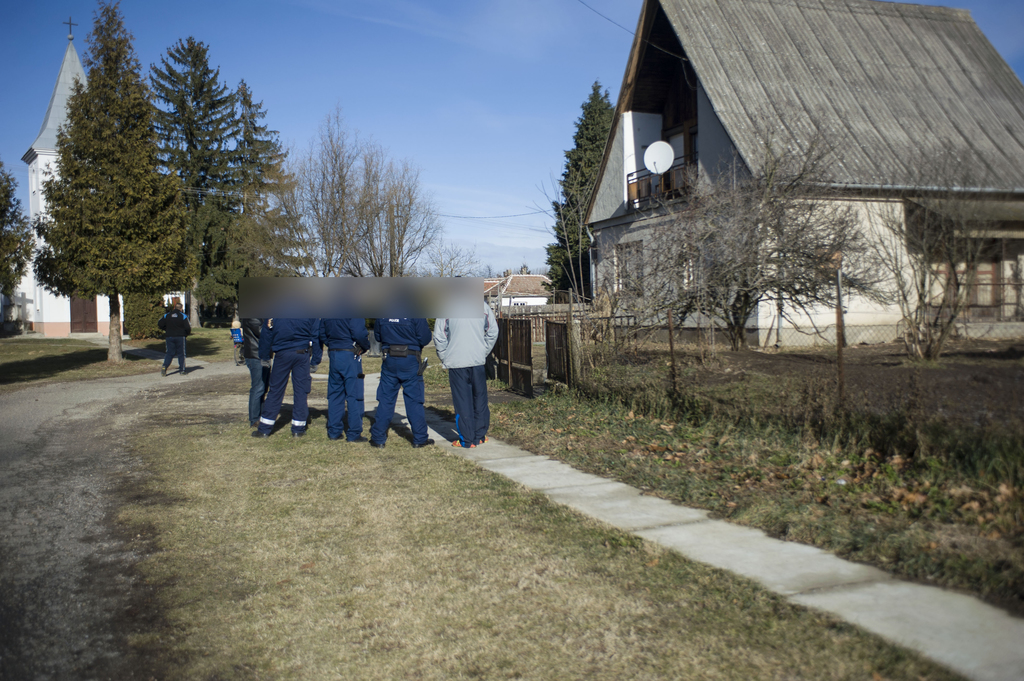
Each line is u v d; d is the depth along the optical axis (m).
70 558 4.48
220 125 40.16
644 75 20.38
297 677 3.05
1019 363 7.73
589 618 3.48
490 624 3.47
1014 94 19.59
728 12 18.81
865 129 17.02
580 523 4.94
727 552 4.29
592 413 9.20
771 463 6.17
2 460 7.30
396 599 3.78
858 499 5.06
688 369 9.19
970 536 4.14
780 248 11.41
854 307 15.66
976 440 5.05
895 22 20.42
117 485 6.27
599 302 11.76
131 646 3.34
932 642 3.05
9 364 18.95
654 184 20.27
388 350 7.68
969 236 9.62
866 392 6.60
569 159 39.75
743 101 16.89
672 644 3.19
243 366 19.00
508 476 6.39
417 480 6.25
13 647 3.33
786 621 3.33
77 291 17.95
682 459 6.67
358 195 29.05
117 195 17.66
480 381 7.87
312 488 6.03
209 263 38.72
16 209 15.13
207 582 4.07
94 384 14.68
